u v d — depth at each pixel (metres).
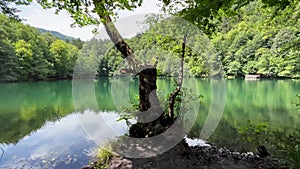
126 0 3.38
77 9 3.34
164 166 2.93
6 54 19.94
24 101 10.34
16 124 6.01
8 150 4.05
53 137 4.72
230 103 9.04
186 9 3.82
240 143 4.09
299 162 3.10
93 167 3.15
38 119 6.54
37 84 19.64
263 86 16.33
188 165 2.97
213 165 3.01
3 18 22.23
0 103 9.81
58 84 19.73
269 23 6.88
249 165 3.06
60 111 7.73
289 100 9.75
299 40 7.73
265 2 3.41
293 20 6.61
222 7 3.46
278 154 3.49
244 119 6.05
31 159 3.64
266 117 6.34
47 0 3.46
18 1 4.12
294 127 5.18
